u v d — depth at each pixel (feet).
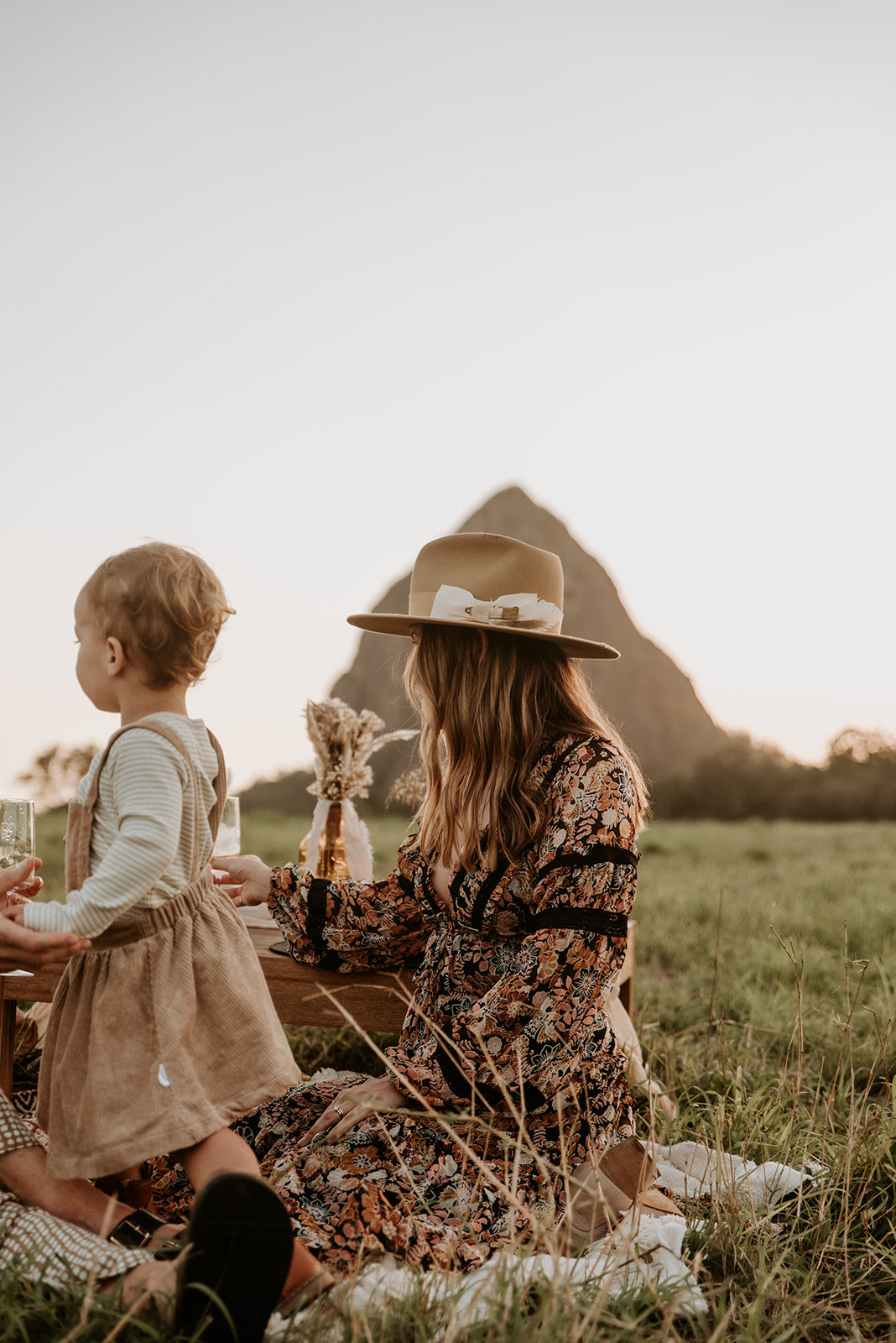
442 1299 6.03
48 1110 6.39
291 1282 5.94
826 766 90.84
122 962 6.39
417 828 9.73
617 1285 6.39
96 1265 5.90
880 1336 6.70
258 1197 5.18
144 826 6.25
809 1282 6.75
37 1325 5.69
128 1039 6.25
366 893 8.72
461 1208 6.95
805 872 31.32
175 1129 5.99
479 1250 6.65
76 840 6.61
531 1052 7.07
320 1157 7.18
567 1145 7.29
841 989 13.96
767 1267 6.97
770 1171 8.28
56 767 85.66
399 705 84.99
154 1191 7.71
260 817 53.36
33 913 6.19
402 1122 7.31
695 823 61.87
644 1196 7.47
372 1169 7.07
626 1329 5.77
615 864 7.31
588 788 7.52
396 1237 6.60
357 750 11.02
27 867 7.60
